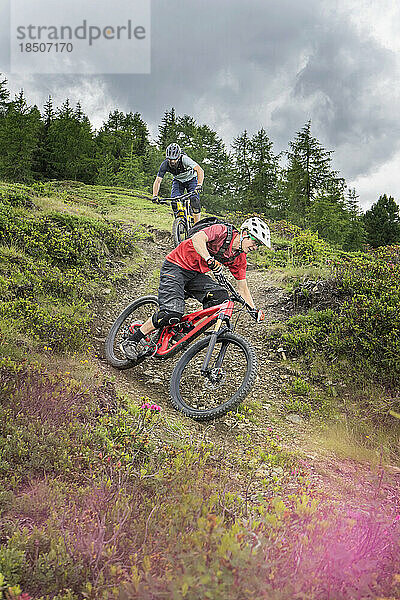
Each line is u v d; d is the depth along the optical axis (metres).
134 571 2.05
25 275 6.65
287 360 6.48
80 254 8.41
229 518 2.80
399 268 7.65
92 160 53.91
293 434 4.77
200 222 4.82
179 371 4.91
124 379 5.18
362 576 2.25
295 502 3.04
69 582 2.21
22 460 3.02
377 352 6.12
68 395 3.87
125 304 7.63
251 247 4.68
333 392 5.70
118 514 2.54
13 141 48.53
